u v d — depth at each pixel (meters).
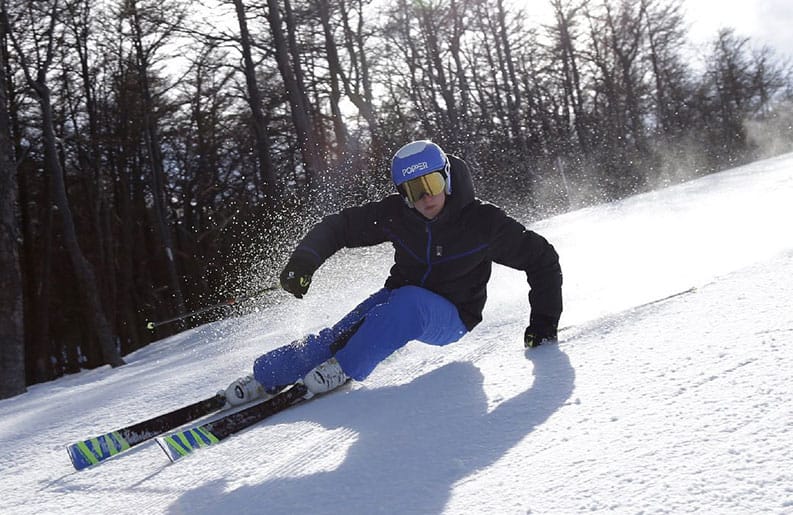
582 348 2.48
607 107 31.72
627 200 15.54
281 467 1.90
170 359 7.02
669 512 1.18
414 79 26.42
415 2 25.38
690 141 33.56
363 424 2.14
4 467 2.80
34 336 22.05
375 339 2.62
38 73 12.09
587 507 1.26
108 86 20.27
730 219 6.29
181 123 23.66
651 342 2.30
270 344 5.23
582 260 5.53
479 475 1.53
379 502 1.51
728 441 1.40
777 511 1.11
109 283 22.66
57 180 11.48
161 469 2.15
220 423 2.38
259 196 24.64
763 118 37.91
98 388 5.50
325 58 21.81
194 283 24.25
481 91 29.06
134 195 25.89
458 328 2.88
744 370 1.79
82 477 2.28
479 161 26.34
